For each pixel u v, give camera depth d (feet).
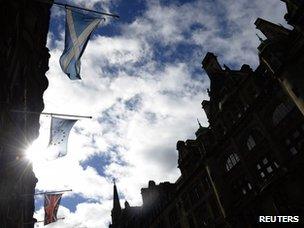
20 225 73.26
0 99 52.01
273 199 102.47
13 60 62.80
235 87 126.62
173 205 165.68
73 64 43.27
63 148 51.47
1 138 53.88
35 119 90.12
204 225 137.18
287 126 101.60
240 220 114.42
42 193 68.64
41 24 92.32
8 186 60.29
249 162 115.14
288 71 98.84
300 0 98.89
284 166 99.45
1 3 53.52
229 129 126.00
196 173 146.51
